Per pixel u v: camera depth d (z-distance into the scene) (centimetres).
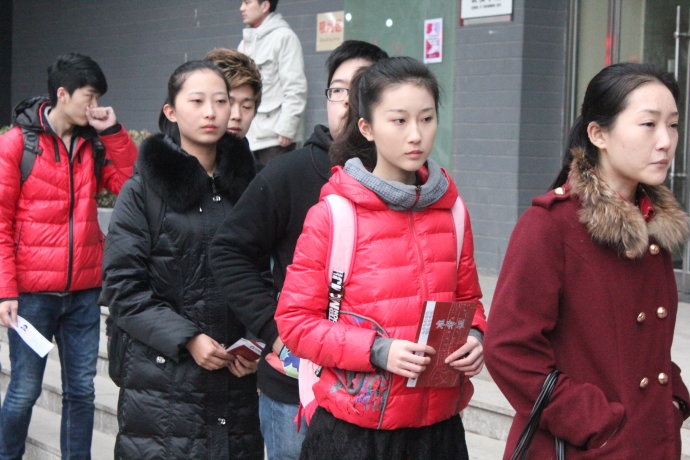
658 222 284
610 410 270
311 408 323
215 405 408
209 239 409
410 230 309
